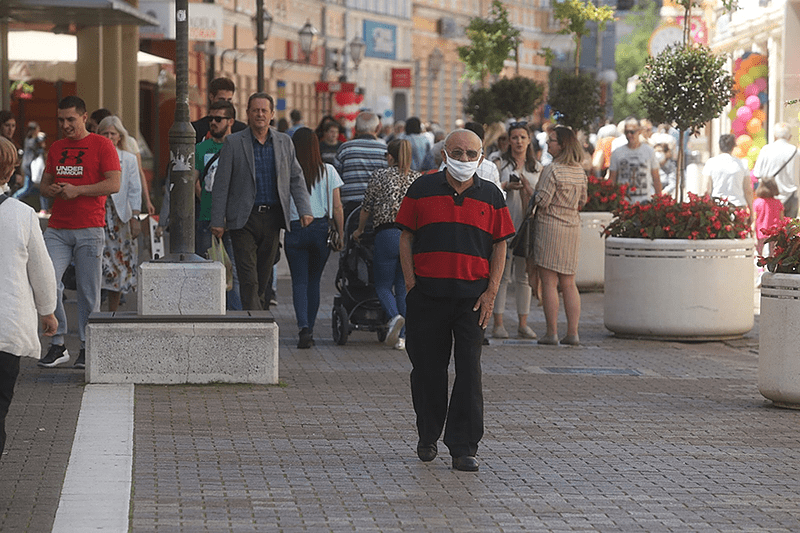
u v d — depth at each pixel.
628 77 150.62
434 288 16.08
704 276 28.92
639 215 29.55
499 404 20.98
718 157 39.66
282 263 43.47
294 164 25.98
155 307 22.80
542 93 65.81
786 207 41.50
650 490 15.36
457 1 163.75
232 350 21.88
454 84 163.75
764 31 50.19
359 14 135.12
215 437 17.78
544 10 180.62
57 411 19.28
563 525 13.73
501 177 29.88
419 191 16.19
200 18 68.38
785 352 20.77
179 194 23.25
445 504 14.52
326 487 15.18
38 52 59.44
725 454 17.47
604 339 29.61
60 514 13.66
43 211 41.22
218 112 27.23
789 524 13.97
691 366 25.86
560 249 27.95
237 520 13.63
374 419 19.36
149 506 14.11
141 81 78.00
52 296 14.32
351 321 27.94
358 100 102.94
